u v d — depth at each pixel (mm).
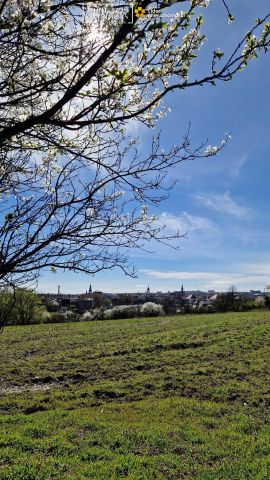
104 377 16234
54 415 11461
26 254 2875
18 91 2748
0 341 27641
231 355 19750
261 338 24484
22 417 11344
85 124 2619
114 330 31953
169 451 8891
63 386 15180
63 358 20312
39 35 2742
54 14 2662
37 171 3793
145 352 21141
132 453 8797
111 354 20891
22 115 3311
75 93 2434
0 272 2824
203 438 9594
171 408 11992
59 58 2910
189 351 20984
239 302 54438
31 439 9570
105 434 9867
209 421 10844
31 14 2506
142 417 11297
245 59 2725
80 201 3084
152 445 9227
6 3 2475
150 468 8000
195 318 40281
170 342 23562
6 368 18156
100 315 46438
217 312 53125
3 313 3016
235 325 31234
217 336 25594
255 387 14195
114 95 2871
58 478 7641
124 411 11883
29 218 3139
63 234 2969
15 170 3613
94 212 3100
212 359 18906
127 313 47375
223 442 9367
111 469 7953
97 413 11711
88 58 2742
